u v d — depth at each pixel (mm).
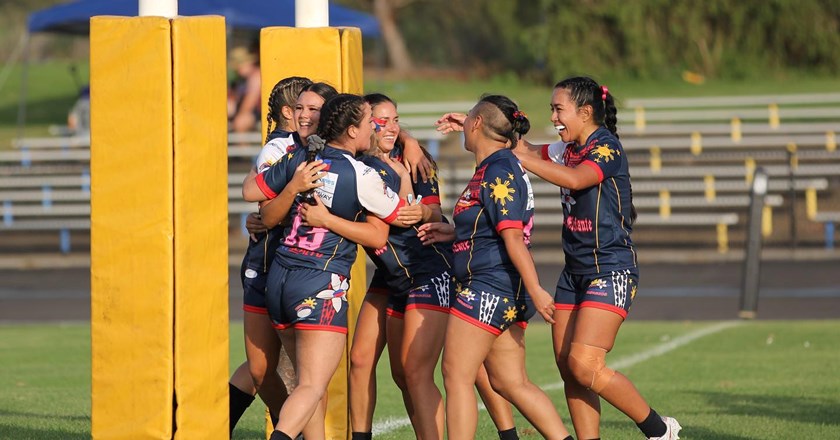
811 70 129500
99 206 20016
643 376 34875
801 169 85688
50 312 56969
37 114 131125
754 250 50562
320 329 20000
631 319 51500
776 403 29969
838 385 32656
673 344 41938
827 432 25938
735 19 127625
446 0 171875
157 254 19844
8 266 76438
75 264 77000
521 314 20672
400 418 28844
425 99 124812
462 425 20375
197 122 20188
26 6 178750
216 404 20875
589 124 21578
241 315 53406
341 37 23562
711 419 27609
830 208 83375
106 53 19828
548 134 102438
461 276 20703
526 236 20875
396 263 21500
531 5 155000
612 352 40062
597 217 21016
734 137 96500
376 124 21594
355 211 20219
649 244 78375
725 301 56656
